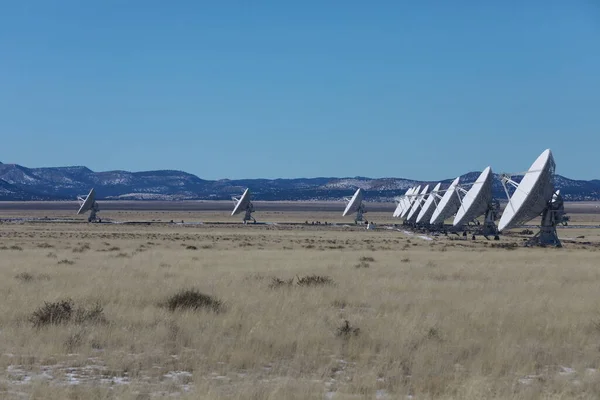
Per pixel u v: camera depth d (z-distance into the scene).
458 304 26.95
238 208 196.75
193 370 16.61
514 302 27.58
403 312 24.97
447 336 20.20
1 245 78.00
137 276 37.81
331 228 170.25
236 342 18.81
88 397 13.98
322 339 19.45
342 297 28.88
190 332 20.22
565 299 28.92
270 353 18.05
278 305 25.44
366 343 19.09
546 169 83.38
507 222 86.19
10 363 16.97
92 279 35.06
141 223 185.38
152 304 26.08
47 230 135.00
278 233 138.12
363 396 14.30
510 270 44.44
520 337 20.55
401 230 161.12
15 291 29.39
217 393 14.10
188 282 34.00
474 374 15.88
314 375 16.05
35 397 13.99
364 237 123.50
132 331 20.41
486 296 29.36
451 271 43.19
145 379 15.74
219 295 28.36
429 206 153.88
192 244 89.88
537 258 60.81
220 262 51.38
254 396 14.10
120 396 13.94
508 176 87.62
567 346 19.56
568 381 15.73
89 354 18.03
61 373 16.09
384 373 16.47
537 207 87.38
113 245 84.69
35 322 21.31
